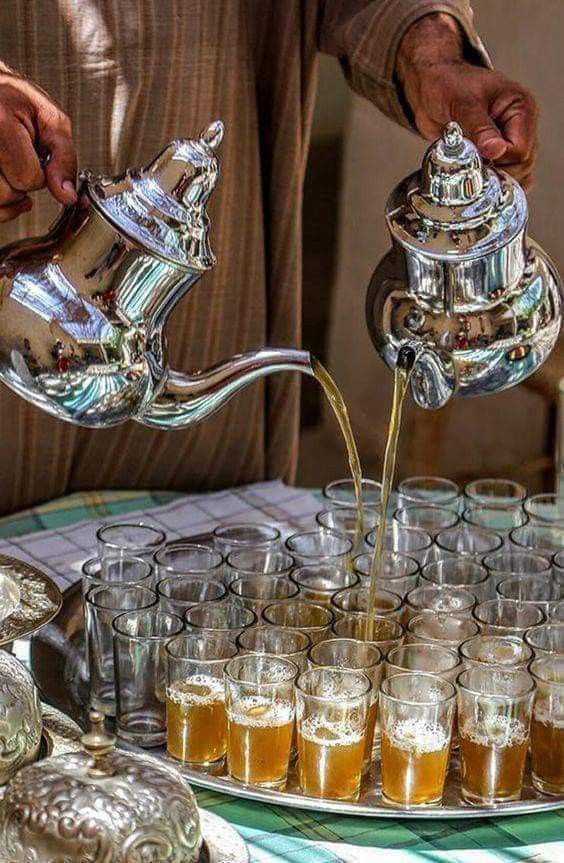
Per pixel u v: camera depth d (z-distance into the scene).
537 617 1.49
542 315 1.41
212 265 1.24
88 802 1.04
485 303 1.38
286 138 1.98
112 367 1.24
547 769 1.33
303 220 4.12
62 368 1.24
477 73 1.67
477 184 1.34
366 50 1.84
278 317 2.06
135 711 1.40
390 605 1.50
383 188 4.04
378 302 1.42
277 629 1.41
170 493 2.02
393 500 1.88
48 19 1.76
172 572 1.54
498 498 1.81
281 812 1.29
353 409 4.18
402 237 1.35
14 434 1.93
